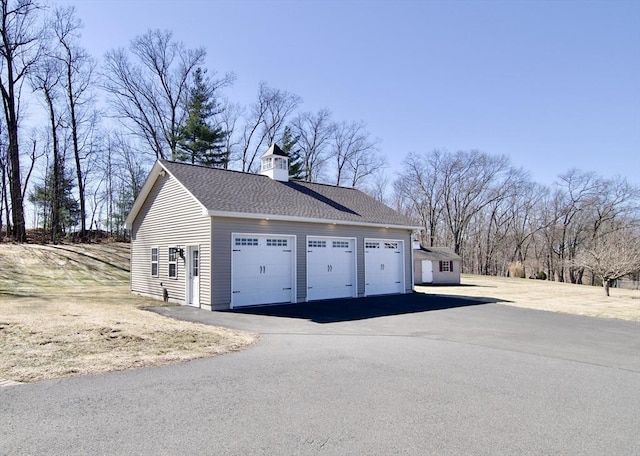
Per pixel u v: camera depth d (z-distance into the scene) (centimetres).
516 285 2789
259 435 382
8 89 2814
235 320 1113
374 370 628
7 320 965
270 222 1446
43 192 3547
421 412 452
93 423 404
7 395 484
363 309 1376
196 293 1377
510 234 4741
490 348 815
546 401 500
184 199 1466
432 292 2072
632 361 731
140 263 1786
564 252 4462
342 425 410
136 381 548
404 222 1942
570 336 972
